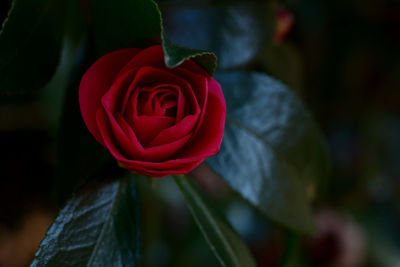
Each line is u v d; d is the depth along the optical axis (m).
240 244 0.49
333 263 0.94
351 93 1.03
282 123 0.53
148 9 0.43
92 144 0.51
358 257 0.96
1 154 0.85
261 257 0.94
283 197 0.53
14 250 0.85
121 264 0.46
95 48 0.50
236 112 0.53
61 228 0.45
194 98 0.43
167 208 0.88
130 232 0.47
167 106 0.43
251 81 0.53
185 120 0.42
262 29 0.58
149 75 0.44
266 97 0.53
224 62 0.57
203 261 0.87
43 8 0.48
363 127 1.05
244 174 0.51
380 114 1.05
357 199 1.02
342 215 0.99
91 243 0.46
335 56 0.99
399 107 1.06
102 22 0.46
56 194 0.53
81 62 0.51
